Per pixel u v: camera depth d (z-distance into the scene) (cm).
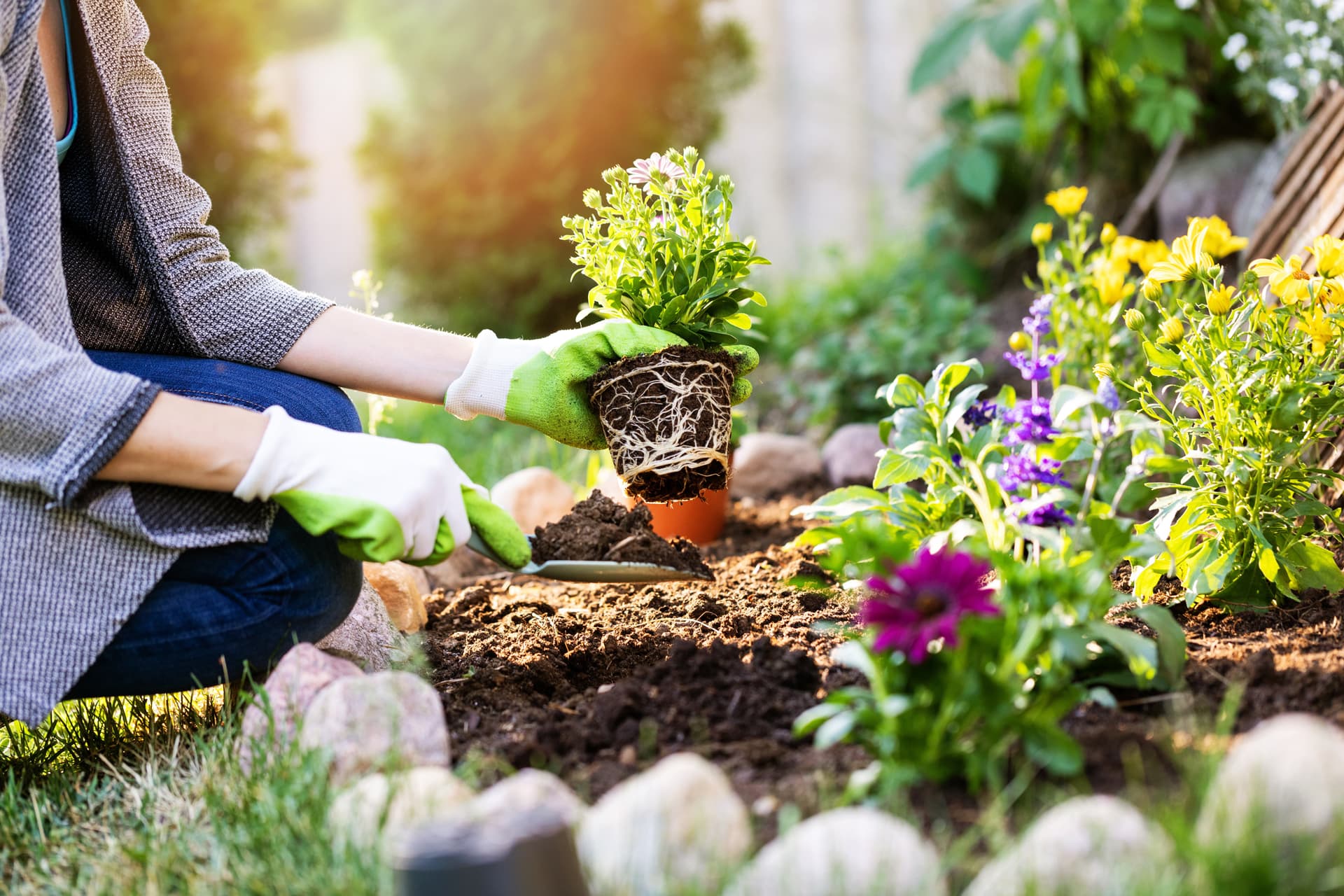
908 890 103
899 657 128
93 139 177
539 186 523
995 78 519
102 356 181
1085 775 128
